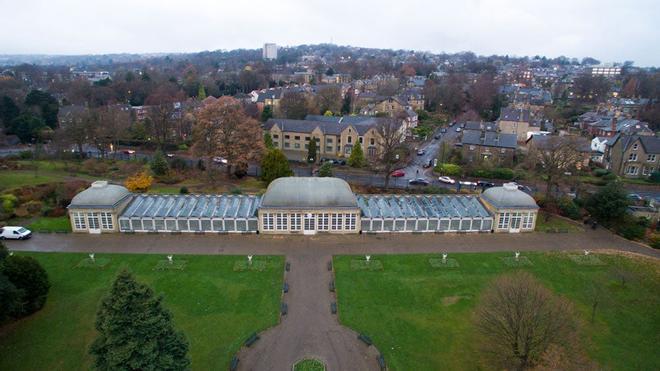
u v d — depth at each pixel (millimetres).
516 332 41219
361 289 58875
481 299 51719
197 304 54531
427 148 153875
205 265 64125
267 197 75438
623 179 122125
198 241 72438
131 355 34906
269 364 45062
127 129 145375
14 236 70750
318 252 69312
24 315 51219
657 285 61906
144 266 63438
